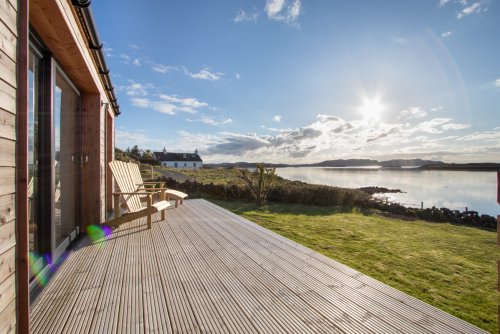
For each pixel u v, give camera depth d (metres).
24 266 1.34
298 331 1.65
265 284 2.31
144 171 21.39
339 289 2.23
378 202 10.30
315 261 2.89
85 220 4.01
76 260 2.86
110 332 1.61
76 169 3.88
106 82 4.56
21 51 1.34
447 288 3.10
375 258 4.14
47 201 2.56
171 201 7.72
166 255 3.04
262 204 9.70
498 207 12.48
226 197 10.92
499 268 1.26
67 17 2.27
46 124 2.58
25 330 1.34
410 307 1.95
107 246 3.37
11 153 1.26
